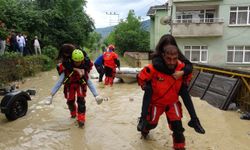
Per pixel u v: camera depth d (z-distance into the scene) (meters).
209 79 9.38
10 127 6.25
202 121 6.92
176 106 4.62
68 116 7.09
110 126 6.34
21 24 23.08
